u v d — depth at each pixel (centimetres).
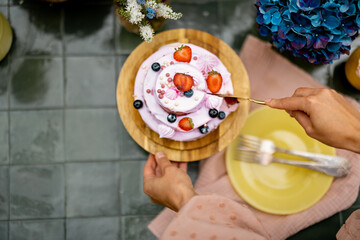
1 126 79
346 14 59
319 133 50
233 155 72
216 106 64
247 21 81
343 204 75
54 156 79
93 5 80
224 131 69
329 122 49
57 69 80
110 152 79
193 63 65
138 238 79
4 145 79
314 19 58
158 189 55
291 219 75
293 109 51
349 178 74
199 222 40
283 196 72
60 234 78
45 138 79
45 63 79
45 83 79
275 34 64
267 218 75
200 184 76
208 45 70
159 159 64
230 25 81
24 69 79
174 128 65
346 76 78
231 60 70
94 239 79
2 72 79
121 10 63
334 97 49
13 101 79
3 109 79
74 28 80
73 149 79
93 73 80
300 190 72
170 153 69
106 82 80
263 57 79
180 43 67
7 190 78
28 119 79
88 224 79
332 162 71
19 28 79
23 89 79
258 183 73
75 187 79
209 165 76
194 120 64
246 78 69
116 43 80
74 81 80
